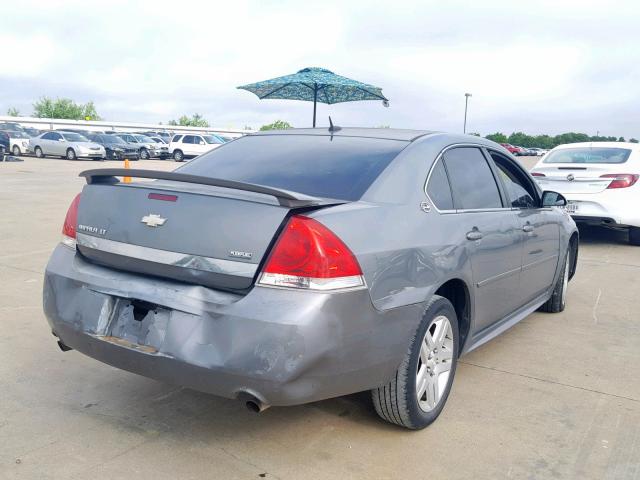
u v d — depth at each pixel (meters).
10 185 16.56
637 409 3.76
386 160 3.49
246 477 2.88
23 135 35.53
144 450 3.09
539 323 5.52
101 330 3.01
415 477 2.94
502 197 4.36
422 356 3.31
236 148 4.09
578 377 4.25
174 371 2.78
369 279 2.86
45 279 3.32
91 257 3.21
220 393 2.75
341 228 2.82
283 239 2.70
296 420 3.46
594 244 10.01
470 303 3.76
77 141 32.50
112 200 3.16
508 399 3.85
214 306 2.71
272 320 2.62
